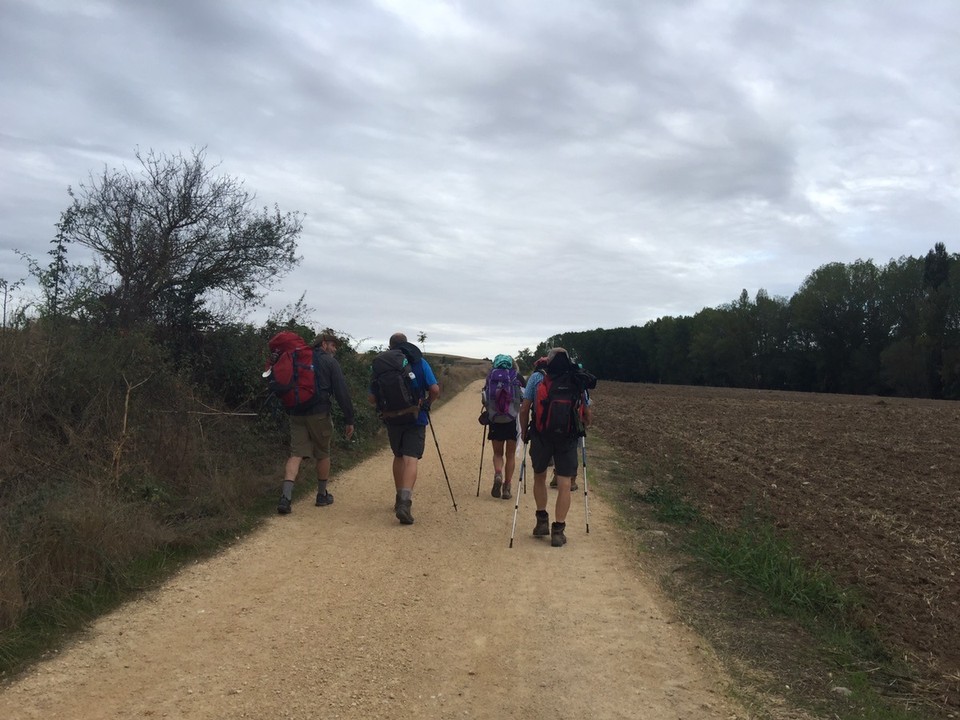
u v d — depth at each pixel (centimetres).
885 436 2002
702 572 614
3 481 611
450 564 614
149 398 809
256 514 749
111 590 504
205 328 1075
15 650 401
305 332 1226
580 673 412
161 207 1038
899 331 7431
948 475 1308
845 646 471
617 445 1584
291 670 401
